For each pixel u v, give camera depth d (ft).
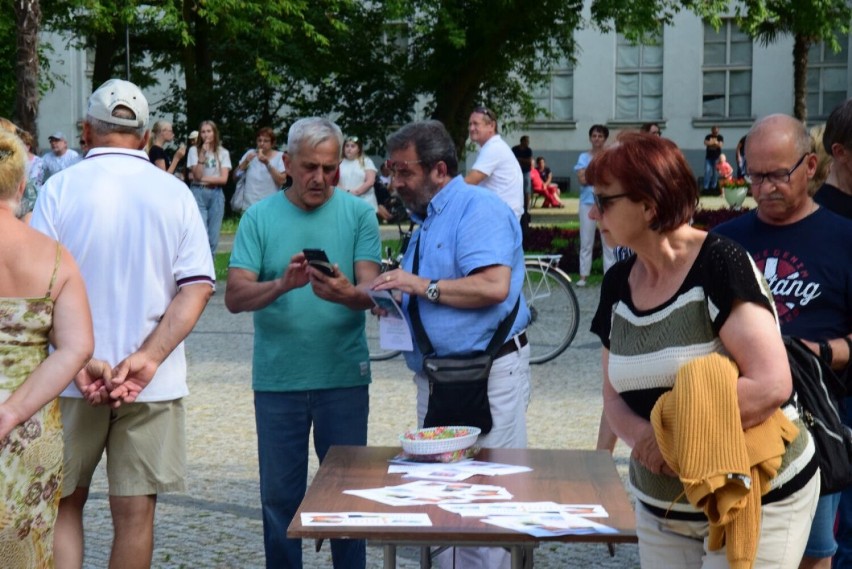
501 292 13.48
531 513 9.81
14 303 11.19
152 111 97.66
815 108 122.42
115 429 13.43
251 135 93.20
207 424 24.84
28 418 11.16
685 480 8.22
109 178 13.19
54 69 118.01
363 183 51.16
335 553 14.84
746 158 11.96
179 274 13.33
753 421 8.45
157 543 17.29
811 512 8.96
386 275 13.61
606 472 11.25
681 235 8.88
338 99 97.86
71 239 13.04
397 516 9.66
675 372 8.75
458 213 13.79
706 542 8.83
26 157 11.59
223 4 74.79
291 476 14.85
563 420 24.91
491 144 32.76
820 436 9.44
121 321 13.12
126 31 88.02
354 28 93.50
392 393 27.76
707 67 122.83
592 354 32.94
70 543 13.43
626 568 16.14
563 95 124.57
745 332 8.48
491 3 86.38
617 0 83.61
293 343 14.60
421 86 93.56
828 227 11.81
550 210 96.78
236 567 16.26
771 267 11.85
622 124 123.75
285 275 14.07
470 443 11.91
